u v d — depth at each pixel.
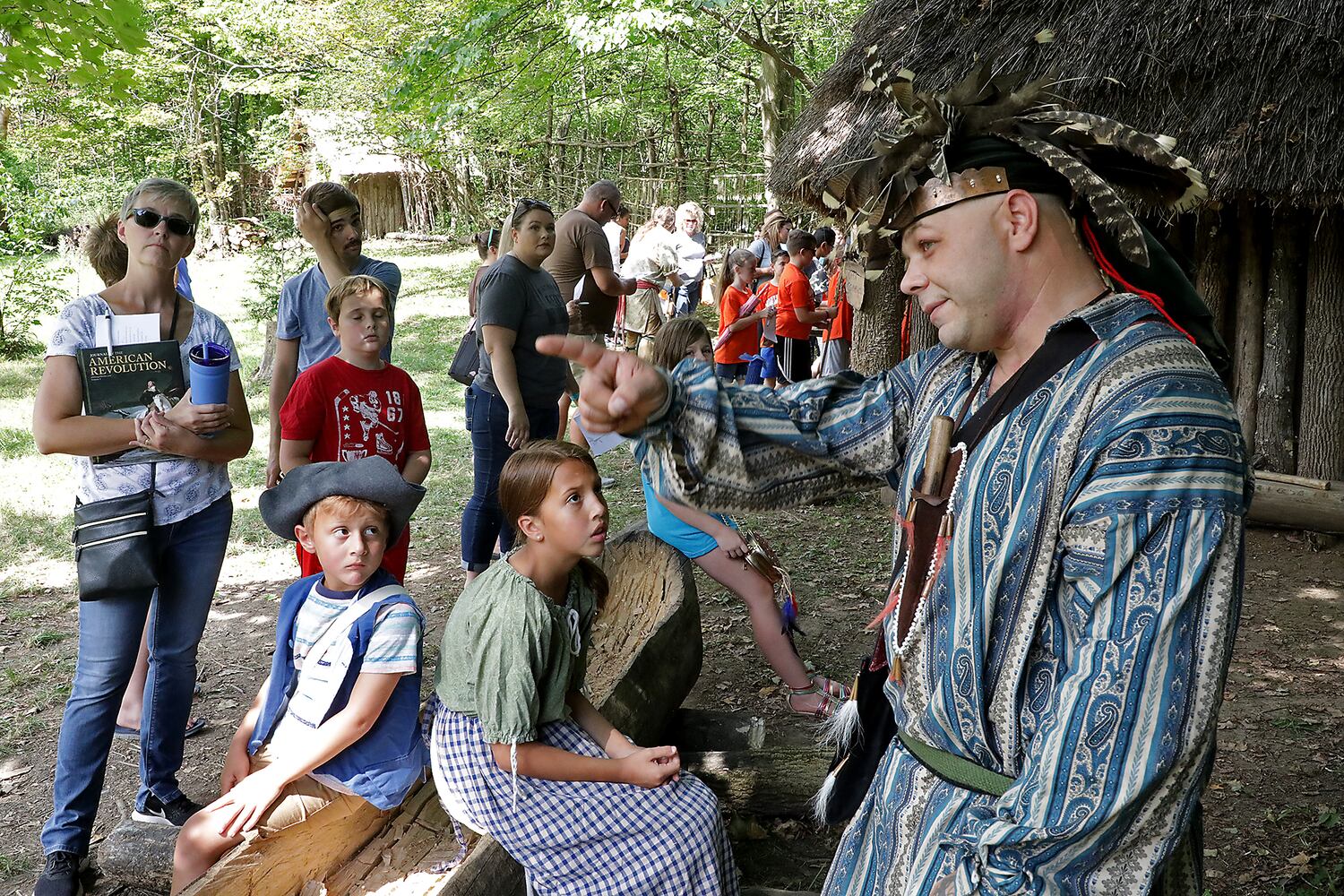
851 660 5.05
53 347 3.13
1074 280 1.54
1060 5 6.03
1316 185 5.31
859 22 7.08
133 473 3.20
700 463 1.68
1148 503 1.35
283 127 25.70
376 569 2.98
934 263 1.55
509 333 5.02
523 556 2.74
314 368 3.89
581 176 22.97
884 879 1.67
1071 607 1.42
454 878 2.48
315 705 2.85
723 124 21.89
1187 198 1.58
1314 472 6.57
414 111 14.37
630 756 2.68
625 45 12.94
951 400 1.70
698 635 4.05
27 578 6.13
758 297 10.33
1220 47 5.57
